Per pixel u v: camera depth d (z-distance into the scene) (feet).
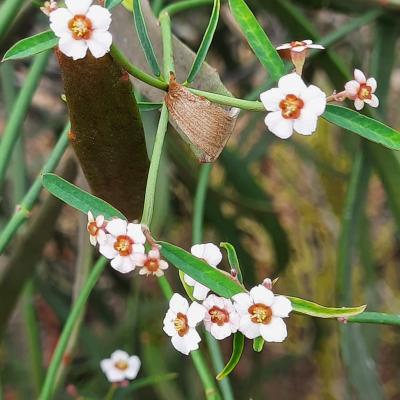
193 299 0.61
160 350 1.42
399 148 0.60
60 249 1.72
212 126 0.62
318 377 2.08
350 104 0.96
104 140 0.66
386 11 1.06
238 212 1.48
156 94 0.77
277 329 0.57
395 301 2.21
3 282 1.07
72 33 0.56
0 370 1.37
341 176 1.69
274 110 0.57
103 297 1.73
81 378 1.52
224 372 0.61
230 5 0.61
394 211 1.05
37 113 1.73
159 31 0.75
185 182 1.38
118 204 0.70
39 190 0.82
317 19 1.66
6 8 0.83
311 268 2.15
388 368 2.20
